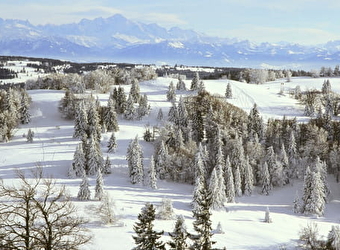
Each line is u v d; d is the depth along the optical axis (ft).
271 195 349.20
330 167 393.91
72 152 380.58
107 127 449.06
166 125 422.41
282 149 377.09
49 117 513.86
